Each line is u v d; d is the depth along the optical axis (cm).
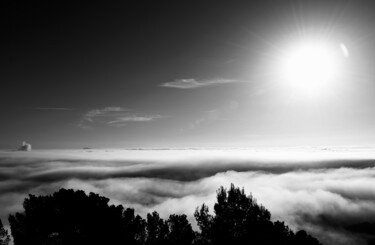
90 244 1991
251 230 2181
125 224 2275
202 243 2295
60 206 2202
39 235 2045
